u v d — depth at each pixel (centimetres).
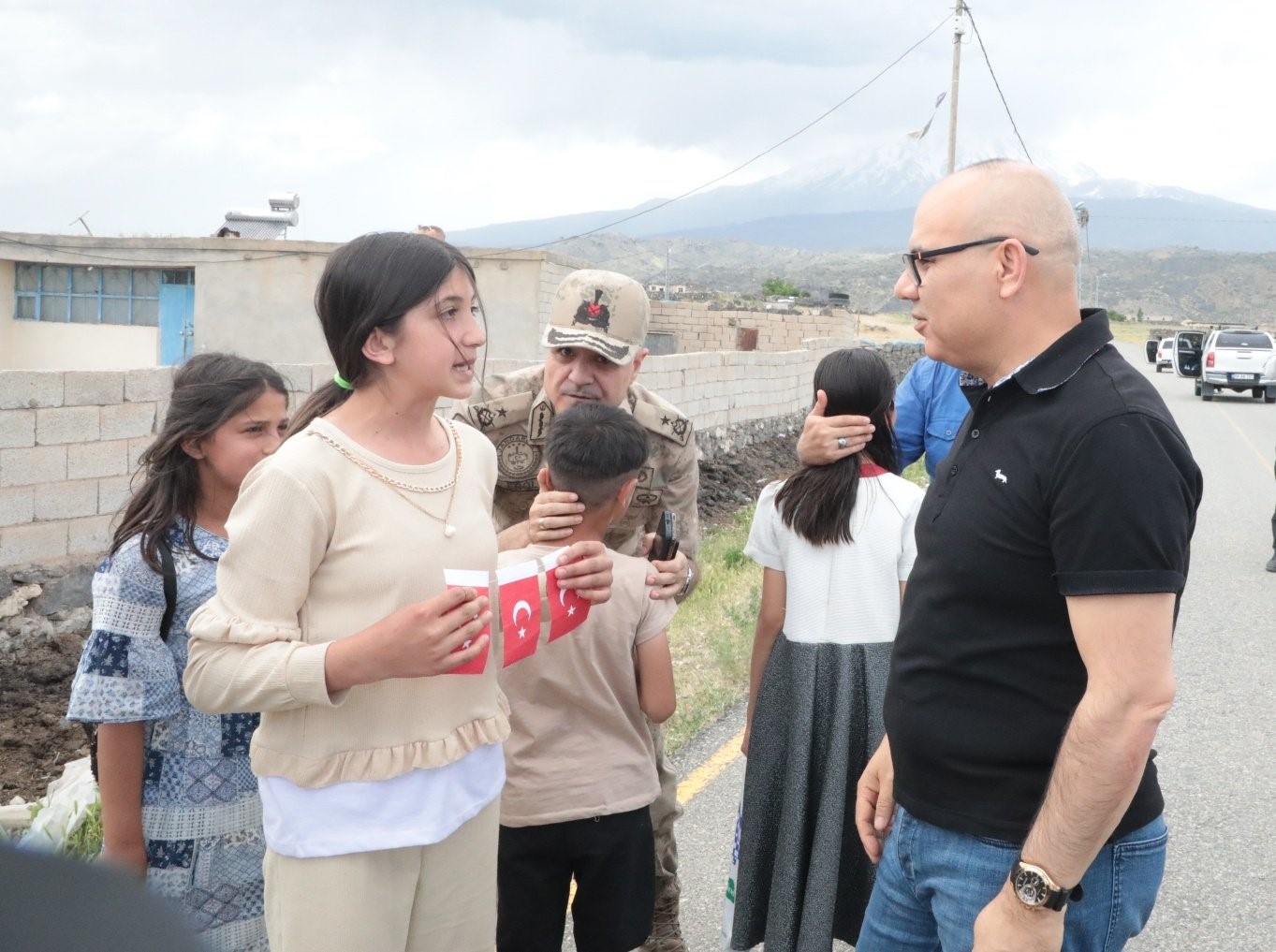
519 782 276
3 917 44
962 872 207
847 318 3609
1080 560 183
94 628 245
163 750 251
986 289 202
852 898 298
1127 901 208
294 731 196
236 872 256
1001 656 201
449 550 204
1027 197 200
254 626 188
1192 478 187
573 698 277
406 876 203
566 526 263
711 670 613
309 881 195
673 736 521
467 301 203
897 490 299
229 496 264
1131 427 182
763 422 1773
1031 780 200
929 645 211
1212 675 656
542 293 1952
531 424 321
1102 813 181
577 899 289
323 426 197
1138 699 179
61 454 675
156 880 250
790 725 299
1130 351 5959
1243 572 959
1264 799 475
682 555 296
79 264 2278
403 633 180
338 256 198
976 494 202
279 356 2102
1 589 650
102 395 694
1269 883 402
